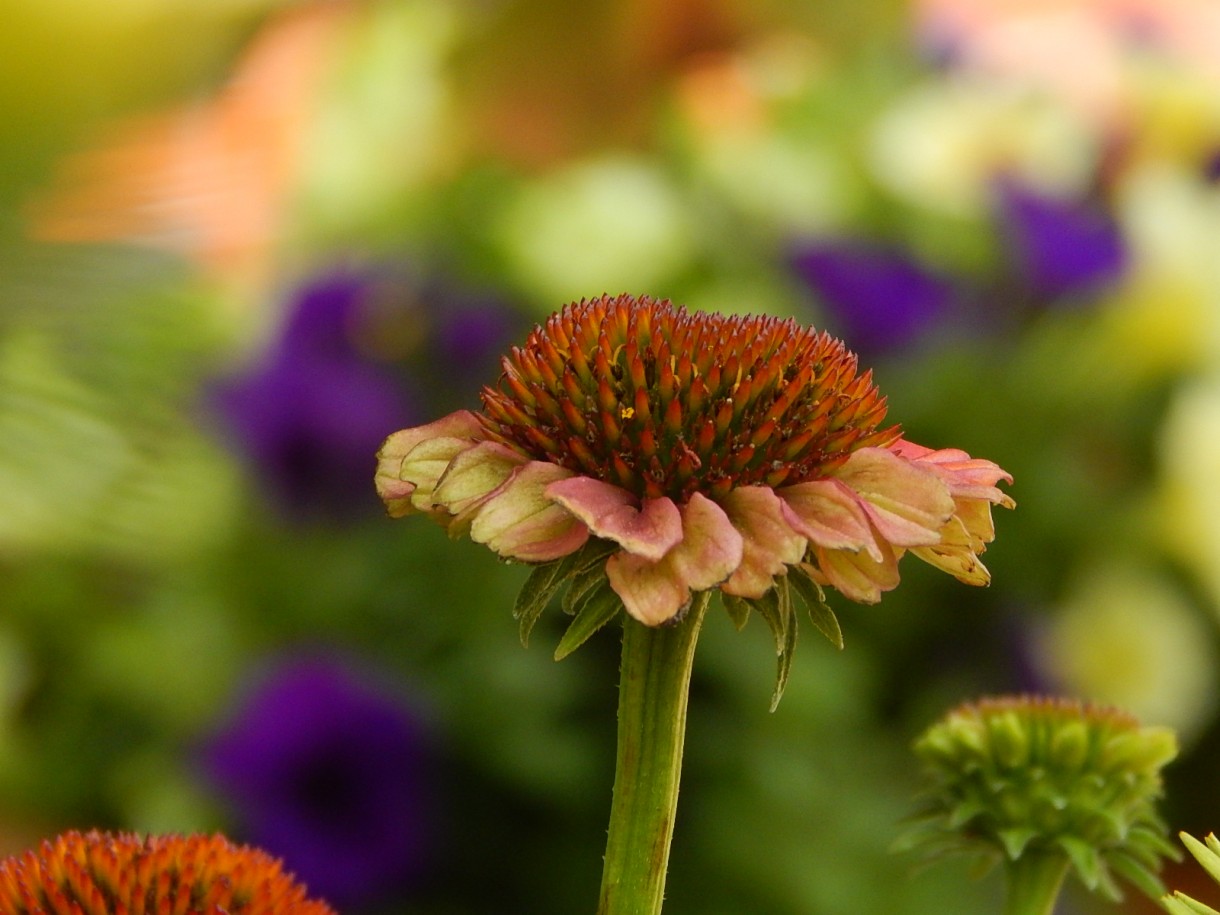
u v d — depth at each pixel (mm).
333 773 599
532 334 346
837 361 347
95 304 445
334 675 606
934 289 741
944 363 735
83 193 441
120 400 454
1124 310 768
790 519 327
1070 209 785
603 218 762
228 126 689
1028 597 742
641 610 322
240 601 646
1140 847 372
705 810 616
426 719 606
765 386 340
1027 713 374
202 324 617
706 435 335
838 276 730
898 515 332
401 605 644
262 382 642
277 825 588
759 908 609
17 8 432
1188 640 771
